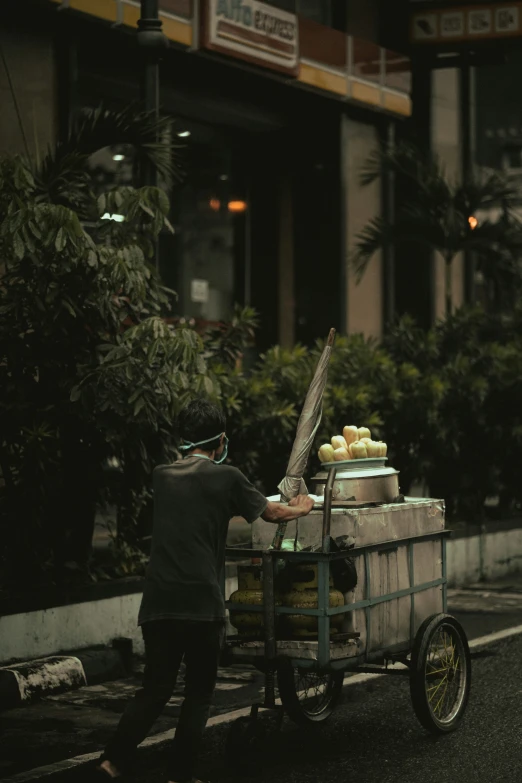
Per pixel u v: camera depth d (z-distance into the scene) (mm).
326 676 8281
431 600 8086
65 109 15812
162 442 10414
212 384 9602
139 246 10078
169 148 11461
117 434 9594
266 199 22969
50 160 10609
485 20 22141
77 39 16109
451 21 22453
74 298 9453
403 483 15711
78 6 15438
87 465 10188
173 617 6156
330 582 7047
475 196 18172
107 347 9625
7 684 8555
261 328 23016
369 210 23094
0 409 9648
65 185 10602
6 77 14992
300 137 22578
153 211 9758
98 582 10078
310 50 20250
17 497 9898
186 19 17547
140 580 10242
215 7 17812
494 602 13539
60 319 9508
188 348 9289
